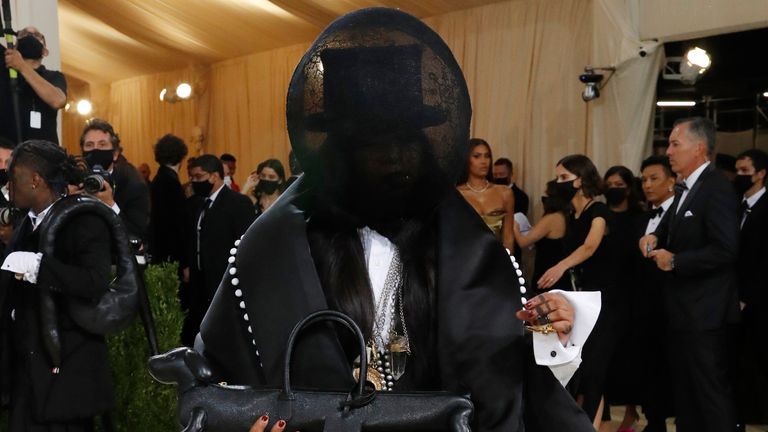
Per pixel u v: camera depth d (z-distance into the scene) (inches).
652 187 190.2
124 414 155.6
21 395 126.9
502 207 220.2
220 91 471.2
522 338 50.9
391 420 46.0
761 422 203.3
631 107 267.3
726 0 246.1
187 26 423.8
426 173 50.5
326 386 49.3
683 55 270.8
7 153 161.6
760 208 193.6
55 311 123.3
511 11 307.3
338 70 49.9
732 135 276.1
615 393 203.0
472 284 51.0
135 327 156.5
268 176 271.1
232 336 53.2
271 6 364.8
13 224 138.8
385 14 51.2
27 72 179.3
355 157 50.1
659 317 191.3
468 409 46.0
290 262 51.4
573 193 194.2
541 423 51.3
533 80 299.9
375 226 53.9
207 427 48.3
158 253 253.0
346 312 52.1
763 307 191.2
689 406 168.7
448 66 51.2
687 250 167.8
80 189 136.8
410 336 52.8
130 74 538.9
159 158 258.4
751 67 267.6
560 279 187.3
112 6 423.2
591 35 281.7
